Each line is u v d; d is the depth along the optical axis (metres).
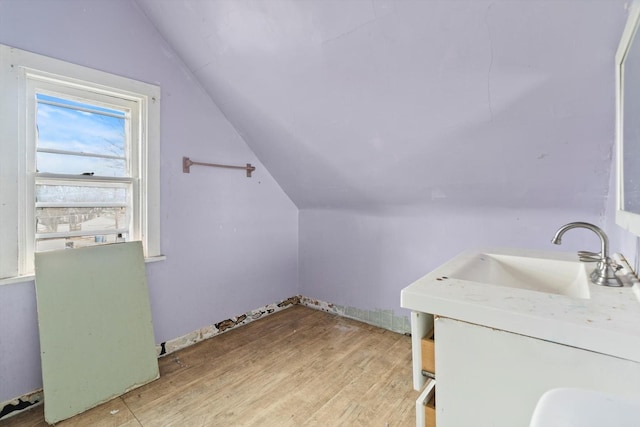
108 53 1.90
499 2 1.21
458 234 2.38
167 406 1.72
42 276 1.65
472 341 0.83
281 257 3.18
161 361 2.18
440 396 0.89
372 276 2.84
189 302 2.41
